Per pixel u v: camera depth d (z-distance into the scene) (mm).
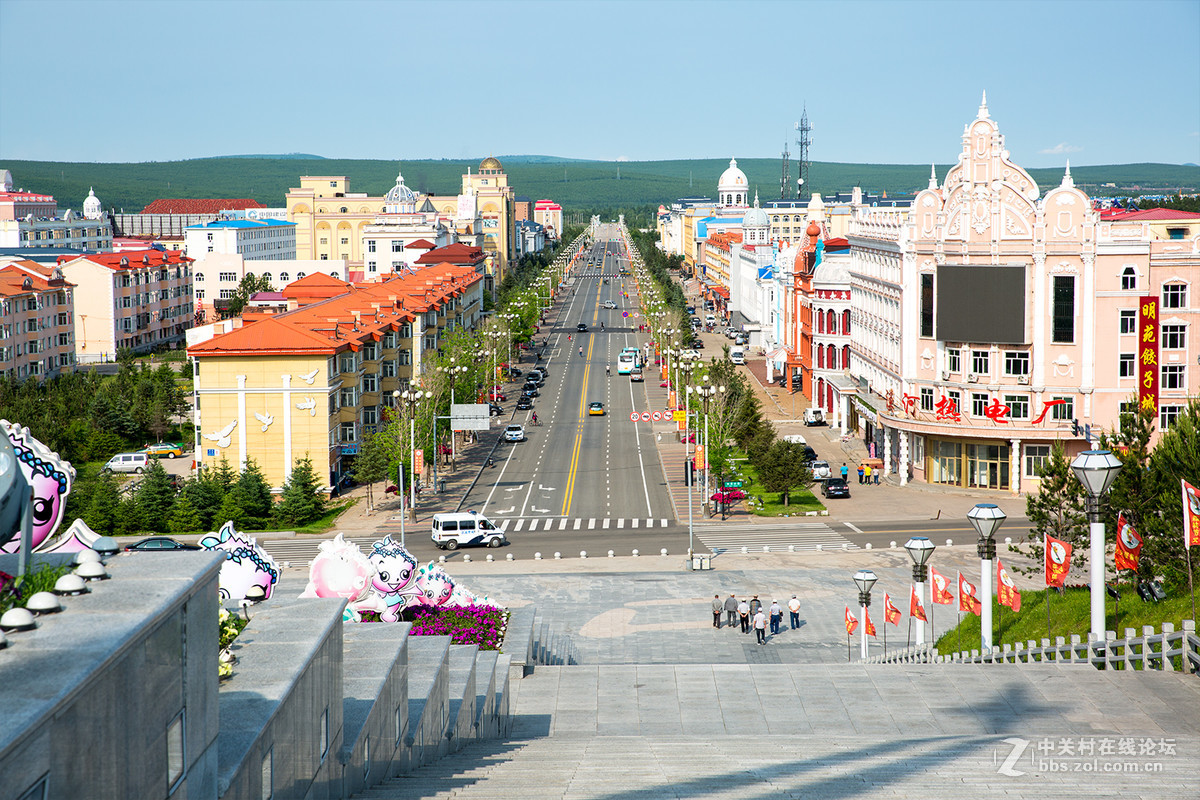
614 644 60156
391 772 21359
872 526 89188
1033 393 95438
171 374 155750
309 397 101438
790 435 126250
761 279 197875
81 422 128875
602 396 163625
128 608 11508
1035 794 20594
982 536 42531
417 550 84188
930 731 28359
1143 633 32594
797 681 35750
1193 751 24625
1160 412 93312
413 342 132625
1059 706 29516
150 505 90312
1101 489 35062
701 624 64188
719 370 130625
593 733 32656
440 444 113562
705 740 28234
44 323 167750
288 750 15414
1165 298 92562
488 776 21688
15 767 8977
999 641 46469
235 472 96312
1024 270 94188
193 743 12664
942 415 98688
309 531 90625
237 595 29422
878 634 61562
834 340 131750
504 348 173125
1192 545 37344
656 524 91938
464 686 28516
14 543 20625
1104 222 102125
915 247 99688
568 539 87062
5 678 9773
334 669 18000
